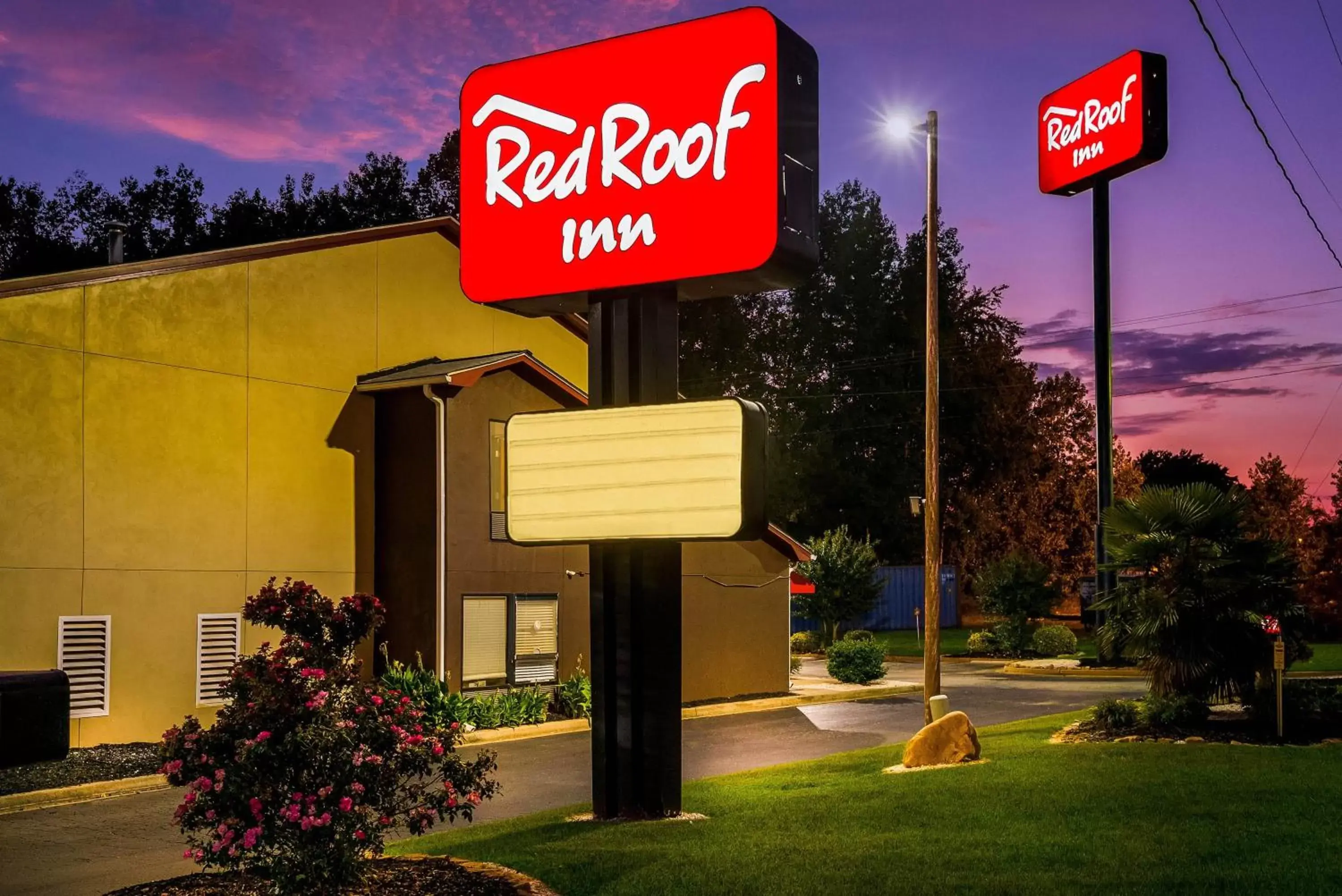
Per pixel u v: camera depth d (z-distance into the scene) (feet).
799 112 36.99
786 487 222.28
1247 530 53.16
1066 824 32.91
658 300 38.52
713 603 90.58
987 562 237.45
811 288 238.48
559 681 80.48
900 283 240.12
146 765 55.31
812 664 137.69
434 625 72.43
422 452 73.97
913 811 35.83
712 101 36.83
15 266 180.34
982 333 241.55
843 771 49.65
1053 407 246.88
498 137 40.81
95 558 61.11
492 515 76.43
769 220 35.68
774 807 38.14
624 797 38.83
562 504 36.45
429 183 200.64
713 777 52.65
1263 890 25.41
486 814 44.98
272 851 27.94
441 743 28.14
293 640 28.76
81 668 60.29
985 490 242.58
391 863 29.50
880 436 229.86
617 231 38.29
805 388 230.27
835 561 153.69
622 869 29.60
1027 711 81.51
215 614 66.39
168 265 65.10
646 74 38.01
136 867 36.65
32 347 58.95
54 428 59.67
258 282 69.87
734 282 37.47
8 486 57.72
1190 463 272.92
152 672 63.26
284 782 26.17
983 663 135.74
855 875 27.89
